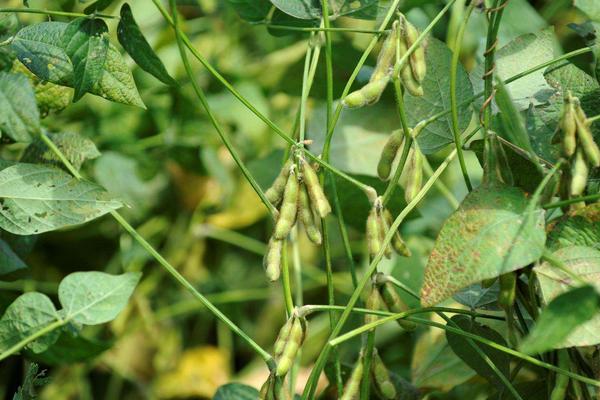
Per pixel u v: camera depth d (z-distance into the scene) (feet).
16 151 5.72
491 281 4.30
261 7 4.84
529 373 5.04
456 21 5.97
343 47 5.46
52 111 4.84
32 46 4.49
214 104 6.54
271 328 6.44
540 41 4.59
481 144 4.50
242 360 6.46
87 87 4.50
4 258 4.75
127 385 6.26
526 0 5.98
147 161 6.35
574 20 6.23
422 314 5.26
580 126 4.15
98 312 4.54
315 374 4.37
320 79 5.58
